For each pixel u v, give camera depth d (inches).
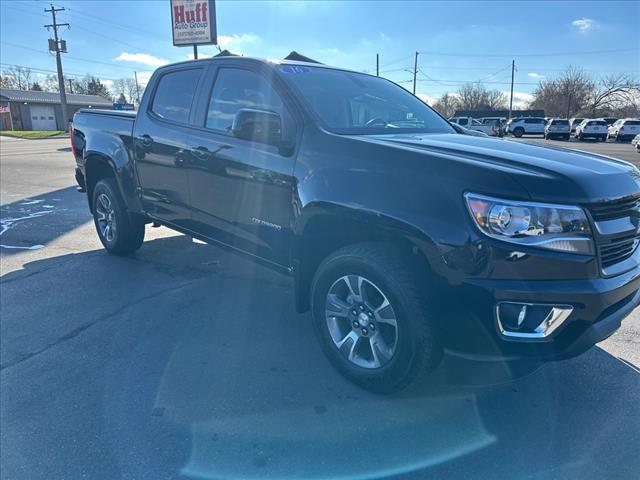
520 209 89.3
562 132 1534.2
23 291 177.3
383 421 104.7
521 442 98.5
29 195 392.5
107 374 122.5
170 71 172.2
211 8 730.8
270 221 131.0
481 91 3452.3
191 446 97.0
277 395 113.7
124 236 208.4
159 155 169.5
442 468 91.5
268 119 122.6
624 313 99.7
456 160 97.4
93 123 210.2
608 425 103.5
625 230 99.0
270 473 90.1
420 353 100.1
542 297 89.3
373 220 102.8
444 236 93.4
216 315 157.5
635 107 2859.3
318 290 118.6
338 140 115.0
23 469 91.1
